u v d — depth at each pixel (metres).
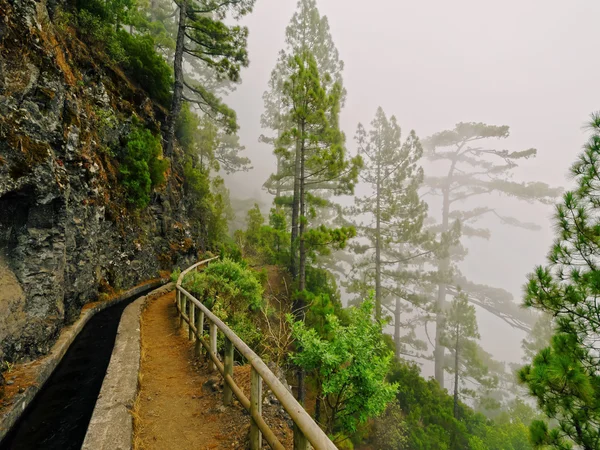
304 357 5.34
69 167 7.53
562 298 5.01
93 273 8.89
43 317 5.37
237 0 18.66
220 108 20.06
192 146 26.67
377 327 5.45
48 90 5.96
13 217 5.14
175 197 19.47
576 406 4.58
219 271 10.33
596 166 4.95
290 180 32.56
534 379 4.97
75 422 3.91
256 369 2.75
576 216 5.11
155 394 4.39
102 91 11.45
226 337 3.90
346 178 15.43
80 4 11.87
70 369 5.35
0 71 4.91
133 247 12.75
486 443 16.22
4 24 5.07
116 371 4.64
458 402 20.48
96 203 9.22
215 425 3.62
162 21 30.34
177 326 7.81
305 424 1.80
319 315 8.08
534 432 4.87
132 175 12.61
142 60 16.97
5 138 4.80
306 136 14.38
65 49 8.83
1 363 4.36
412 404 14.84
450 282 29.25
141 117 15.41
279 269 21.55
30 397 4.15
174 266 17.06
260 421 2.76
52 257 5.71
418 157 24.69
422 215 25.02
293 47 24.75
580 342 4.77
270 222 22.23
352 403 5.14
